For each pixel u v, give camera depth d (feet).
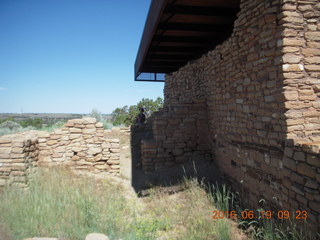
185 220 12.95
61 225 10.54
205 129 22.47
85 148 21.67
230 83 16.43
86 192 15.60
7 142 17.21
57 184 16.30
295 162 9.66
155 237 11.16
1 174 16.65
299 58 10.41
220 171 19.15
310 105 10.44
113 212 13.37
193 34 21.81
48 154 20.63
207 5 16.83
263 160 12.35
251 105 13.47
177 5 16.76
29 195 13.75
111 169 21.95
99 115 43.29
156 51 25.49
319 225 8.36
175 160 22.07
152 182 19.43
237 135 15.52
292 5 10.36
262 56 12.02
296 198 9.62
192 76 27.14
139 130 33.14
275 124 11.15
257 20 12.39
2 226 10.12
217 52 18.90
